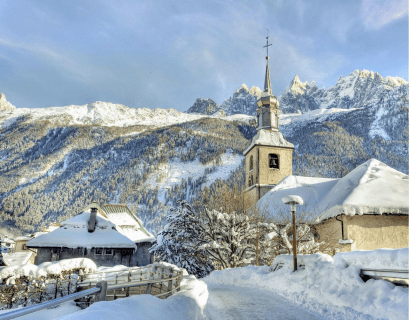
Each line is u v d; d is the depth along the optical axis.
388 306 7.62
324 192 29.61
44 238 29.72
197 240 28.33
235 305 11.30
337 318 8.73
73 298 4.20
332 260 11.66
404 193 23.89
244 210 30.23
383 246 22.23
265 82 45.84
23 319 10.34
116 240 30.75
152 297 6.48
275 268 16.41
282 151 41.81
